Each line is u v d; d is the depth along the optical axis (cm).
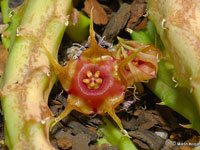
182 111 15
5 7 18
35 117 13
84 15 18
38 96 14
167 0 14
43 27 15
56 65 14
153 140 15
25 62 14
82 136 15
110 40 17
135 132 15
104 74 15
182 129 16
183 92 15
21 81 14
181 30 14
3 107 14
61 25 15
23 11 16
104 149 15
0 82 15
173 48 14
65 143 15
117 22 17
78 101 14
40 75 14
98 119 16
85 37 18
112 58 15
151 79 16
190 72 14
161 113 16
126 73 15
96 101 14
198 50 13
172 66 15
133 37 17
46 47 15
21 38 14
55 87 16
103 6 18
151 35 17
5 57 17
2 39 17
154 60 15
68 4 15
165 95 15
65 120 16
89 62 15
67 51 17
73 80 15
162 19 15
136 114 16
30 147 13
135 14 18
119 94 14
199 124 14
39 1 15
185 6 14
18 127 13
